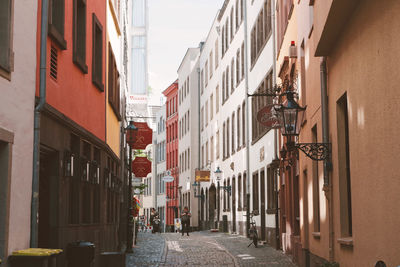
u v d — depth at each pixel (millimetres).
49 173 12742
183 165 68312
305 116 16406
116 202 24828
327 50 12141
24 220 10273
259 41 31750
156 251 25828
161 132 85062
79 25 15758
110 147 21344
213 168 51062
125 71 30516
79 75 15203
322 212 13672
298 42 17969
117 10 23828
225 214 44656
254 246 28109
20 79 10078
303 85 17141
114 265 14242
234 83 40938
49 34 11938
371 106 8672
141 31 34344
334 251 12266
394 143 7512
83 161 15305
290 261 20719
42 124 11477
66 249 12586
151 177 92688
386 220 7949
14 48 9758
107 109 20609
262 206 30844
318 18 11617
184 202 66875
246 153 35531
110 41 21656
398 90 7285
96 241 17375
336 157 11727
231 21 42844
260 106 31203
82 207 15703
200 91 60156
